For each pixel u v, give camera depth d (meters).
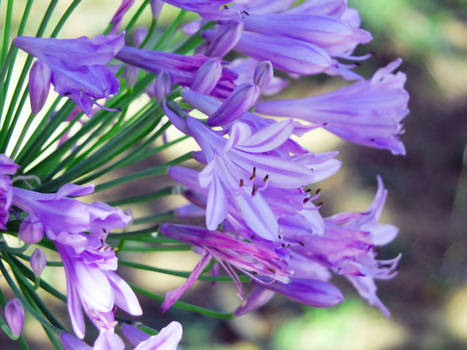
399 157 1.57
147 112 0.51
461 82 1.78
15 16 1.38
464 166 1.58
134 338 0.50
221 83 0.51
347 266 0.53
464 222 1.49
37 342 1.08
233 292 1.23
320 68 0.52
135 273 1.20
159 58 0.51
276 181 0.49
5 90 0.52
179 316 1.17
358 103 0.54
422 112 1.68
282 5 0.53
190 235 0.51
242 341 1.18
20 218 0.51
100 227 0.48
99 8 1.48
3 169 0.47
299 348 1.19
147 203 1.30
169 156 1.35
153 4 0.53
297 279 0.53
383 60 1.69
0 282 1.03
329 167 0.51
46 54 0.49
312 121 0.55
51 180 0.52
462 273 1.41
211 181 0.49
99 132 0.53
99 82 0.49
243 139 0.48
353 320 1.25
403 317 1.31
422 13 1.78
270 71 0.50
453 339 1.30
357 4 1.65
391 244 1.42
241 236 0.52
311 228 0.50
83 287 0.48
